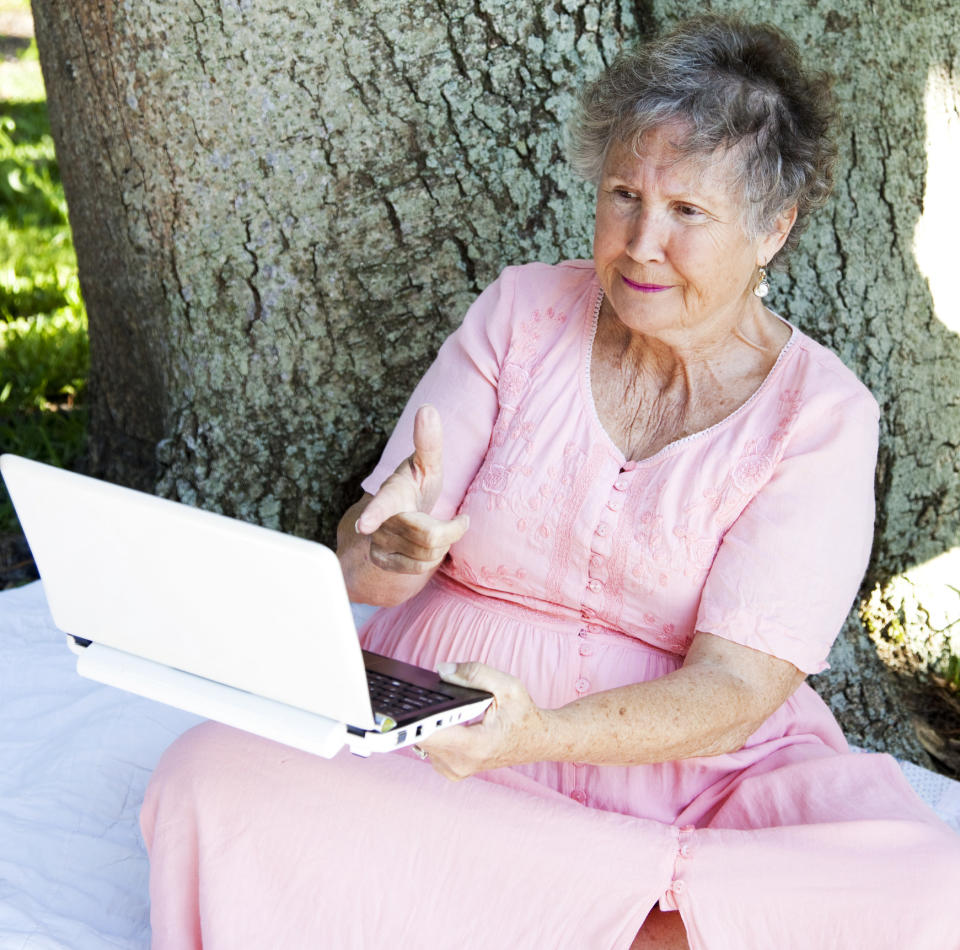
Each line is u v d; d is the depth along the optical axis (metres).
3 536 3.59
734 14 1.80
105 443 3.33
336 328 2.65
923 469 2.92
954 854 1.55
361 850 1.61
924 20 2.72
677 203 1.70
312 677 1.35
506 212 2.61
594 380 1.89
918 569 3.00
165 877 1.68
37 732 2.26
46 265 5.19
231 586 1.34
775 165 1.70
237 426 2.71
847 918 1.55
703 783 1.78
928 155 2.78
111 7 2.48
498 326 1.97
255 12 2.44
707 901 1.55
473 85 2.53
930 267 2.82
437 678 1.51
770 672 1.72
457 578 1.94
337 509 2.77
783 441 1.77
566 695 1.82
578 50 2.53
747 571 1.73
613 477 1.83
